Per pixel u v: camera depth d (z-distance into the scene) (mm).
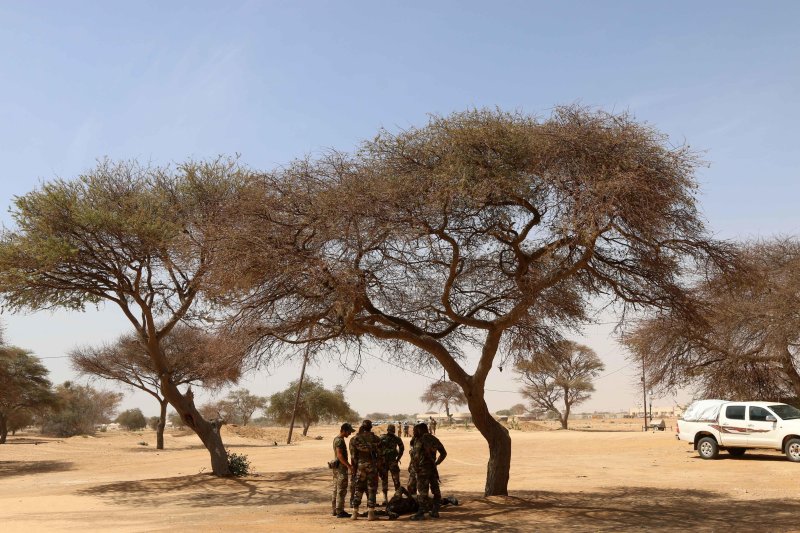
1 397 46062
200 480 23297
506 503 15188
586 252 13391
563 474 23703
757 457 28094
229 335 14945
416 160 13289
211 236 14344
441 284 15609
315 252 13195
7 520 15250
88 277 21922
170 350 38781
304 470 27312
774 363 29172
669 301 14695
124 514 16219
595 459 30312
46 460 40938
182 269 21094
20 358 58500
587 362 77812
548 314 16281
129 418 111125
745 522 12781
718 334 27172
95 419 89875
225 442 57688
